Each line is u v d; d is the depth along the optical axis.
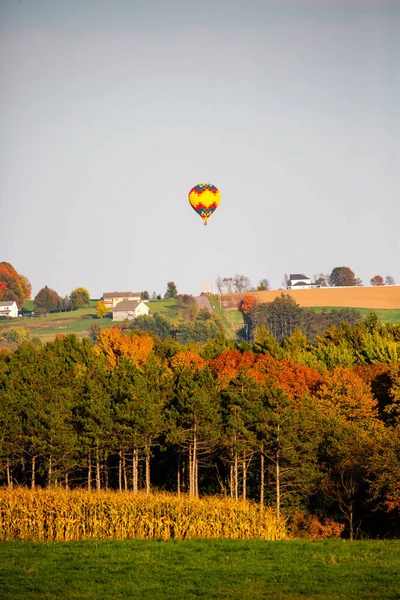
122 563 177.50
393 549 191.75
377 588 156.62
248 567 173.50
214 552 188.38
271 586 158.62
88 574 168.00
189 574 168.25
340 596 151.75
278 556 184.00
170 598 151.62
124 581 163.25
